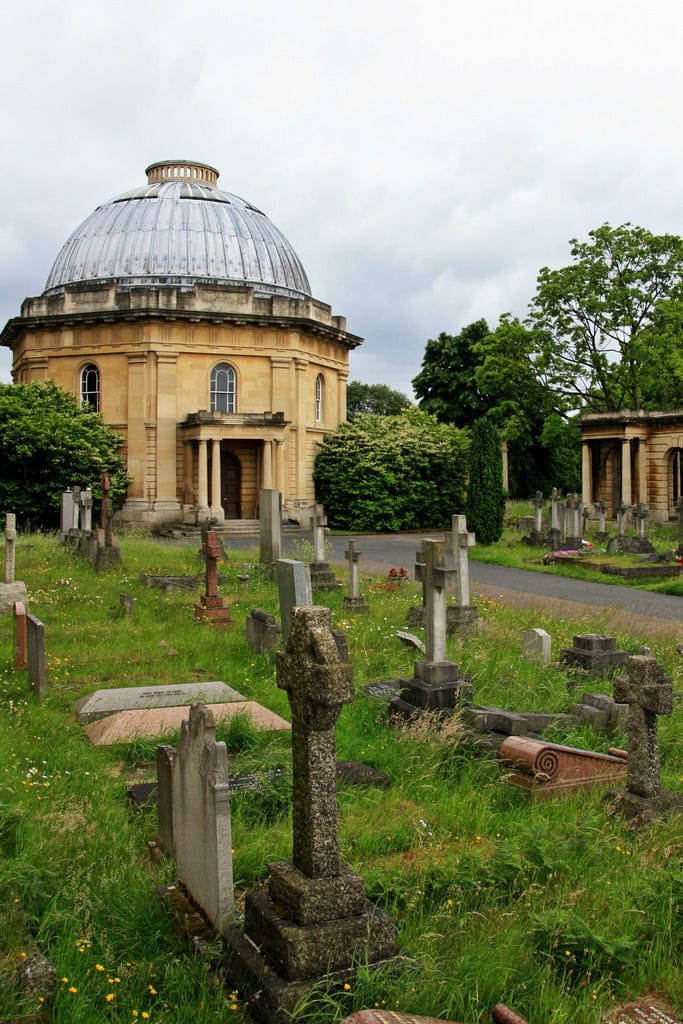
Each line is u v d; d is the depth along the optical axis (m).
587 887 6.32
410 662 14.05
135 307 48.97
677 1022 5.08
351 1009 4.76
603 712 10.82
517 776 8.70
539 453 71.00
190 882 6.26
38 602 19.81
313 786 5.17
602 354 54.66
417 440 54.09
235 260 54.91
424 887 6.27
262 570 25.69
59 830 7.29
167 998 5.11
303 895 5.03
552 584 26.91
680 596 24.70
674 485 52.31
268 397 51.38
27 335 51.62
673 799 7.97
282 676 5.38
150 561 28.33
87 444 43.25
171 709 10.95
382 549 38.34
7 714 10.88
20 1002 4.88
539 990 5.21
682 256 51.78
